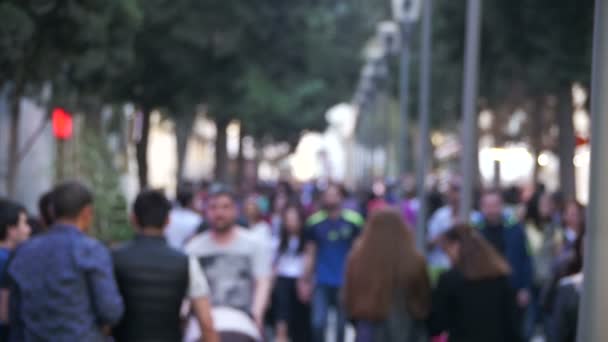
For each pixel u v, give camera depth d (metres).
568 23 37.94
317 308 25.81
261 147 86.62
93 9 29.67
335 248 25.80
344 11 82.00
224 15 47.56
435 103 76.12
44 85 32.59
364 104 88.38
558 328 13.63
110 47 32.44
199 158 123.56
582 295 7.29
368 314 16.38
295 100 66.31
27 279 12.43
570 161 42.53
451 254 16.53
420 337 16.64
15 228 15.12
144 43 46.84
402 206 41.62
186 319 14.62
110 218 34.56
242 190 47.12
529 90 48.19
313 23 54.78
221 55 47.53
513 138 63.97
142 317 13.09
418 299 16.47
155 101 48.81
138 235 13.39
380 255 16.45
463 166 24.77
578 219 22.52
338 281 25.73
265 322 29.42
